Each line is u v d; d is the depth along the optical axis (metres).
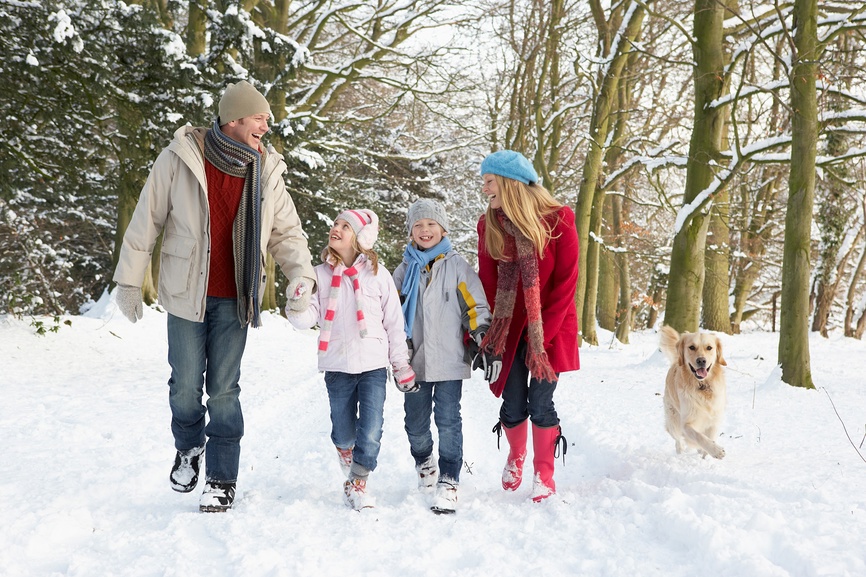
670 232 27.59
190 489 3.84
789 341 8.79
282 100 18.14
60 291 18.98
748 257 23.78
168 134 12.38
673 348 5.20
